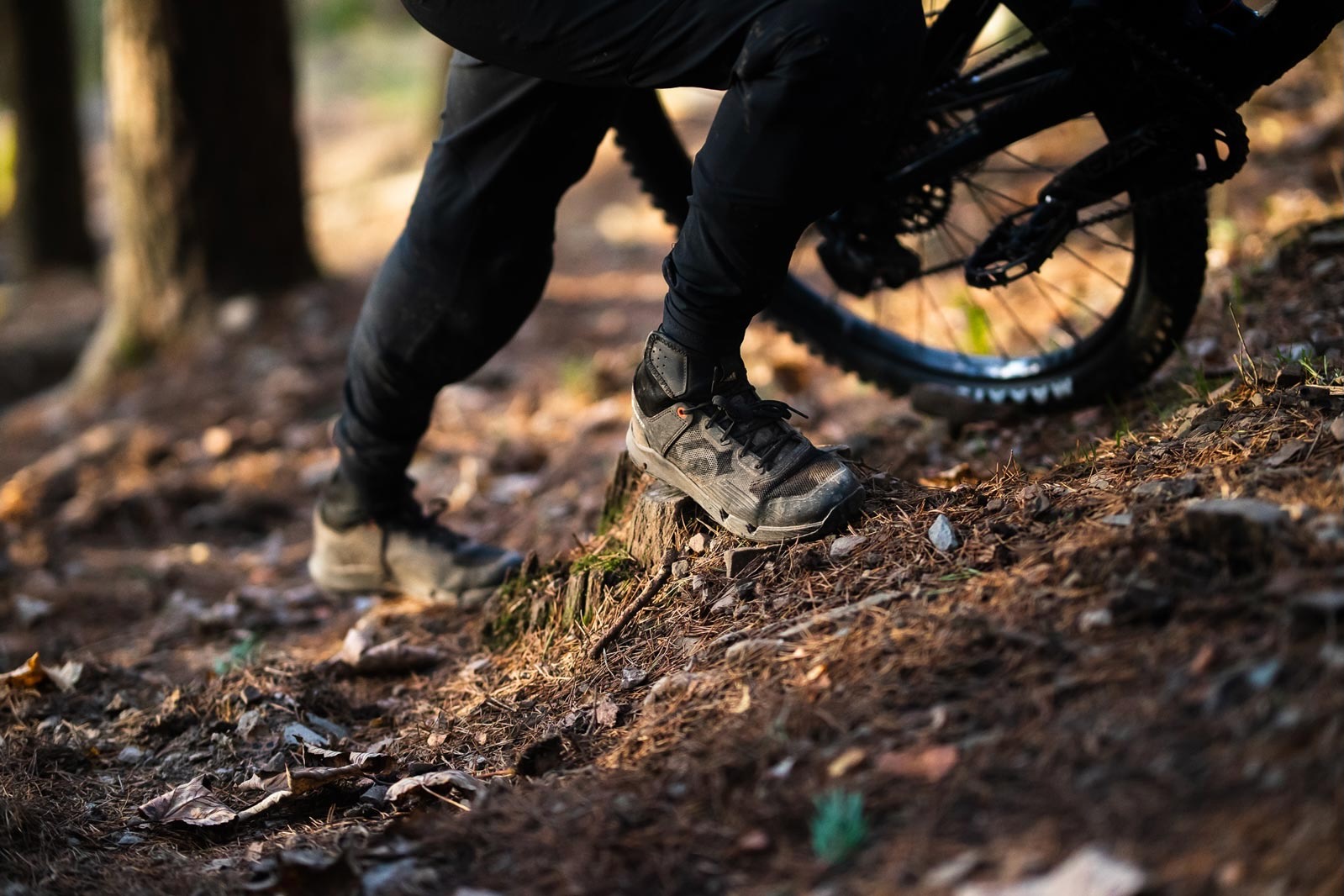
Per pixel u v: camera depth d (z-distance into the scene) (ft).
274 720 11.06
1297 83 24.72
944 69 11.10
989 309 19.70
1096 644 7.18
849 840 6.36
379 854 7.63
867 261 11.50
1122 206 10.64
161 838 9.23
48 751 10.73
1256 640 6.62
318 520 13.33
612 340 25.29
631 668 9.52
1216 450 9.05
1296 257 14.19
